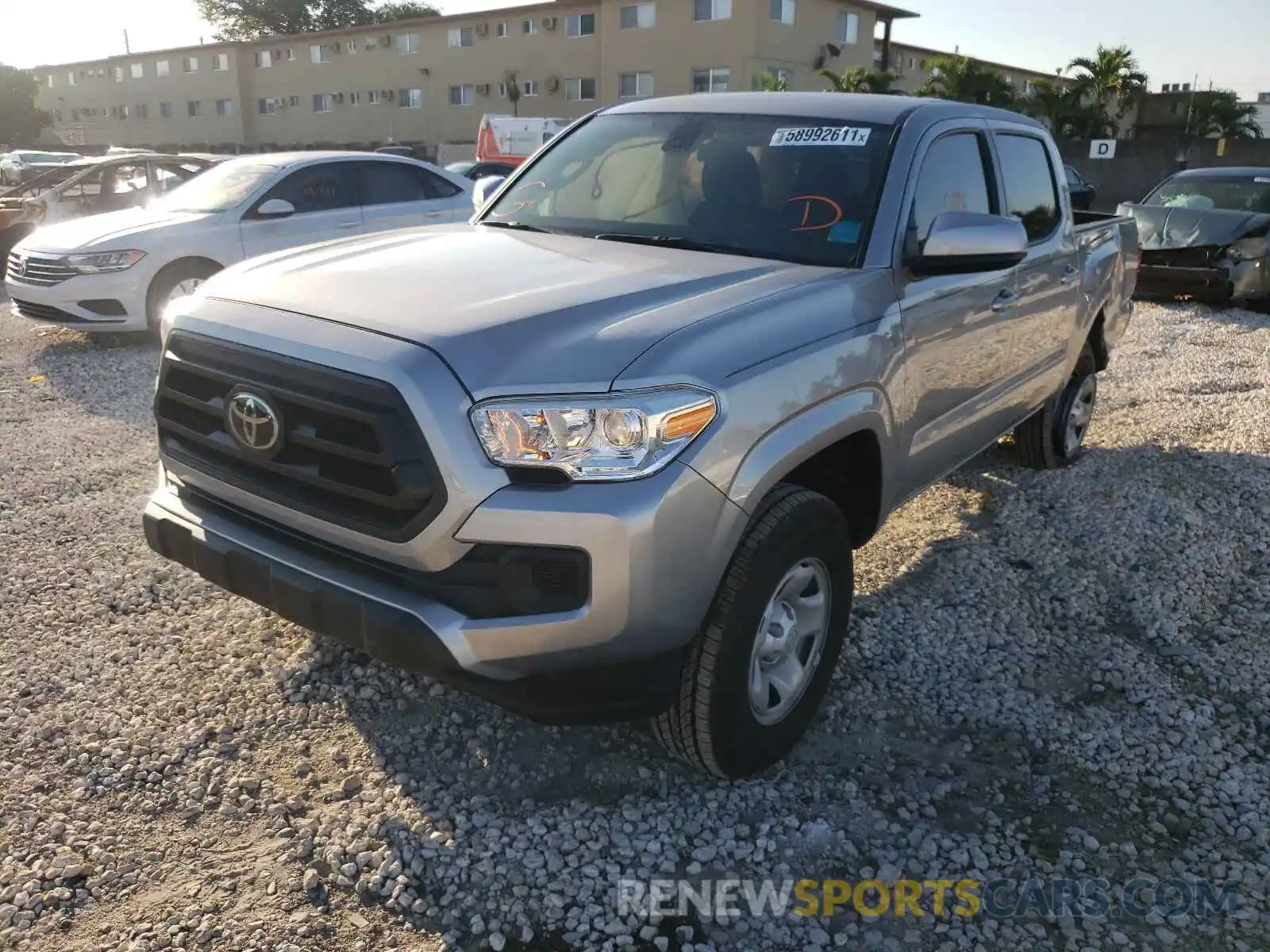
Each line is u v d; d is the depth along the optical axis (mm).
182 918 2416
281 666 3502
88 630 3713
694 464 2463
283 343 2600
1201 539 4879
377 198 10008
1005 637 3926
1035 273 4473
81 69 56875
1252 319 11078
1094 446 6379
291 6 62750
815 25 34188
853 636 3863
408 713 3273
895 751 3189
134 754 3010
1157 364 8727
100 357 8422
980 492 5484
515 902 2518
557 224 3840
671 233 3574
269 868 2598
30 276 8562
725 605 2666
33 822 2715
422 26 41375
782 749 3031
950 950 2430
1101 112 40312
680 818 2838
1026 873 2689
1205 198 12617
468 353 2424
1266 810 2953
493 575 2418
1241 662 3771
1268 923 2537
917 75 45406
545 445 2357
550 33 37688
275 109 48594
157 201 9727
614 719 2576
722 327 2670
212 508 2941
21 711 3191
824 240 3395
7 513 4785
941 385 3664
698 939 2438
